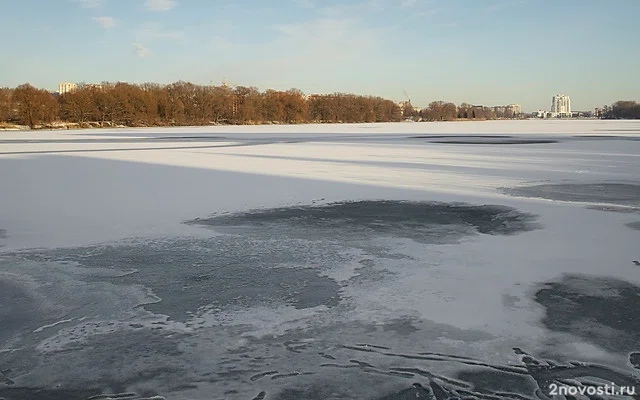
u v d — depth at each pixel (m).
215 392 4.21
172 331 5.40
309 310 5.91
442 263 7.63
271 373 4.50
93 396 4.19
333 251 8.38
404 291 6.46
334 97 142.25
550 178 17.42
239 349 4.97
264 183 16.30
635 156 25.64
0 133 64.50
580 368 4.52
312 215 11.32
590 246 8.48
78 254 8.32
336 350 4.91
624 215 11.02
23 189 15.22
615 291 6.36
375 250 8.41
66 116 95.62
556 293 6.32
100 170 20.00
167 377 4.47
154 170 19.95
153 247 8.70
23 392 4.27
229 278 7.07
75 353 4.94
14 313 5.94
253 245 8.80
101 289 6.70
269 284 6.81
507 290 6.45
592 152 28.31
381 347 4.96
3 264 7.80
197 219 10.96
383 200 13.16
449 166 21.34
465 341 5.06
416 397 4.11
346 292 6.47
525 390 4.18
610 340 5.05
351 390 4.21
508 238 9.12
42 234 9.67
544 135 49.19
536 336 5.15
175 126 104.44
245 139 45.53
